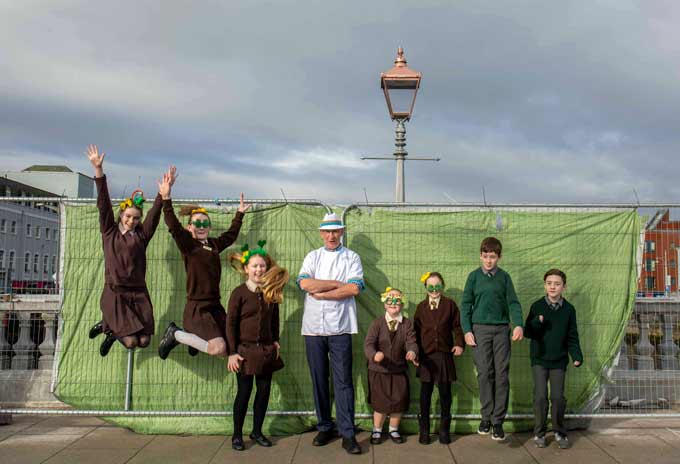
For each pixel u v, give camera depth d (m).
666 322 6.58
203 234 5.41
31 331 6.68
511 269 5.77
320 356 5.16
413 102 7.54
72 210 5.79
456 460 4.74
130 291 5.32
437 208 5.82
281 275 5.14
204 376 5.73
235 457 4.82
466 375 5.71
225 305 5.79
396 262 5.79
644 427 5.68
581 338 5.73
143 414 5.55
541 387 5.10
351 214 5.82
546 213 5.80
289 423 5.53
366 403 5.67
